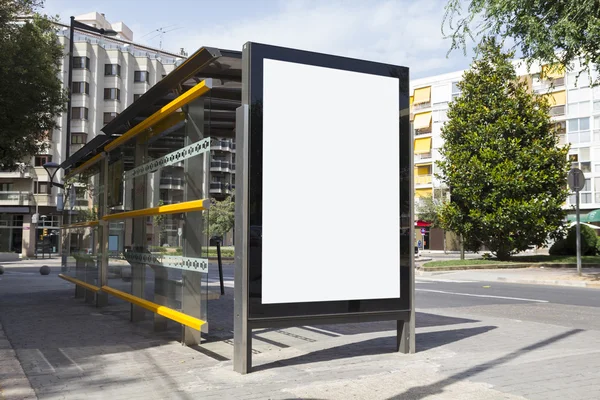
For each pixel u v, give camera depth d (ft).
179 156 21.86
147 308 24.23
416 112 207.62
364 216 18.95
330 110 18.60
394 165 19.70
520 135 84.89
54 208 177.17
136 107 24.22
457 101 89.71
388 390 14.66
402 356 19.19
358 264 18.71
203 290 18.97
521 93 86.07
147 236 25.81
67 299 40.14
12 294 44.27
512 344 21.44
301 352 20.16
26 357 19.43
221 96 26.04
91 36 196.85
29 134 54.34
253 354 19.93
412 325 19.69
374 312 18.92
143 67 200.03
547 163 83.25
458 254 169.17
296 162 17.84
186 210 19.79
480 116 85.97
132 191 28.45
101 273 33.91
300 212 17.78
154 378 16.34
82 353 20.15
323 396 14.17
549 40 47.67
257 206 17.10
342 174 18.62
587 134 169.37
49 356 19.62
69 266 44.21
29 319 29.37
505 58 86.84
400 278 19.52
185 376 16.56
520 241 82.89
